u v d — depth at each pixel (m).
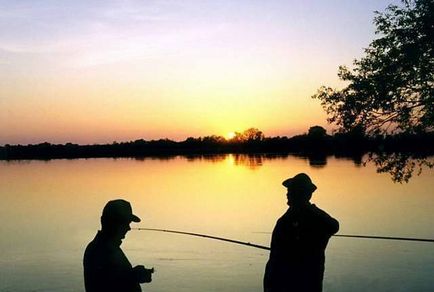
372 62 12.95
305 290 4.91
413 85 12.54
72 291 16.23
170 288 16.50
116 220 4.08
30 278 18.20
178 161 172.62
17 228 33.31
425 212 36.41
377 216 35.12
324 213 5.01
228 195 55.38
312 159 137.50
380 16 12.62
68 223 35.72
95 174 101.69
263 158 170.25
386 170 13.34
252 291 15.87
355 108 13.05
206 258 21.12
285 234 5.04
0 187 72.31
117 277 3.96
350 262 19.59
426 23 12.05
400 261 19.61
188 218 37.56
